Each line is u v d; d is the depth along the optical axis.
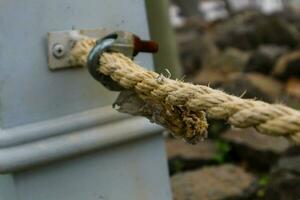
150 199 0.72
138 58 0.71
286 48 2.40
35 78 0.64
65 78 0.66
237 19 2.92
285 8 3.53
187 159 1.31
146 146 0.71
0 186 0.68
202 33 3.05
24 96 0.64
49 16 0.64
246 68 2.17
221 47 2.62
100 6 0.67
